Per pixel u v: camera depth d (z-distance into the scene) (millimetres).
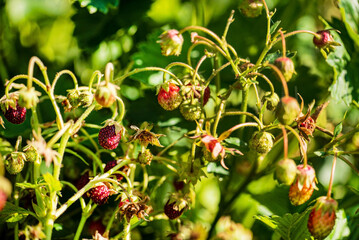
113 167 496
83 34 600
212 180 624
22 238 519
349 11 573
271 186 602
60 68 616
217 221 575
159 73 583
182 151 577
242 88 494
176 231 544
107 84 450
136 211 484
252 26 625
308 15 633
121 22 602
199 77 496
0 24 610
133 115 572
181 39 472
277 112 455
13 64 615
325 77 602
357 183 612
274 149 571
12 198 520
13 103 479
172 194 504
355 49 570
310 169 459
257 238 594
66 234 548
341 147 580
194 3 629
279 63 463
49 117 587
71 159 555
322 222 460
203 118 500
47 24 638
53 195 472
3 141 554
